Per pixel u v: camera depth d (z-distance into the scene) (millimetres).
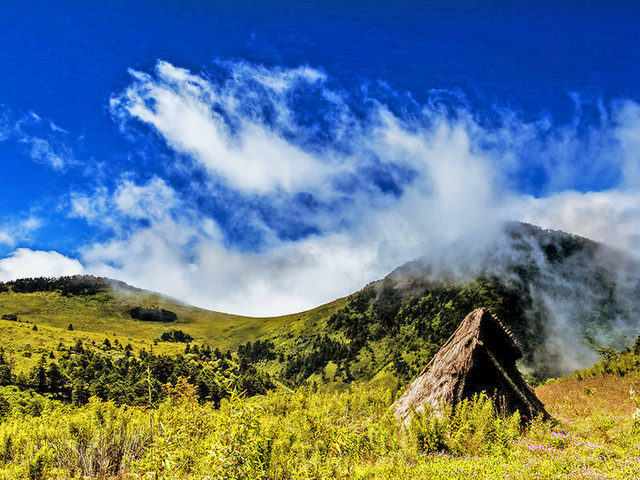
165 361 100062
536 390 30625
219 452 7367
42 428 21984
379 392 21219
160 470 8289
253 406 7781
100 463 15953
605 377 27609
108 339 179625
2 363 107188
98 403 21422
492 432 12906
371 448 12586
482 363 16375
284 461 9977
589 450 10086
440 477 9156
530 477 8227
